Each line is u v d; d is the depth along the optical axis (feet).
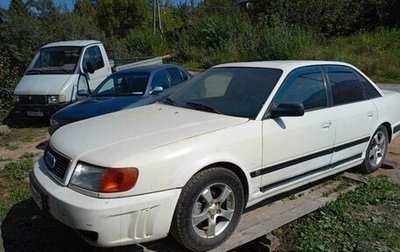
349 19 74.43
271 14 76.54
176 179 9.24
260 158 10.98
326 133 12.89
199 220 9.81
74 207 8.61
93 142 9.82
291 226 11.94
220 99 12.43
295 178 12.23
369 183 14.53
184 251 9.83
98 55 32.04
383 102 15.88
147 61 38.24
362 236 11.23
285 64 13.11
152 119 11.41
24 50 42.04
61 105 27.61
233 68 13.76
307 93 12.80
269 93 11.72
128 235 8.83
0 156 21.97
